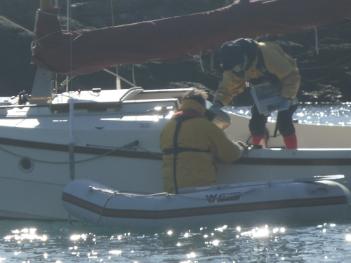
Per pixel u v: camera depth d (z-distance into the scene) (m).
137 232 35.94
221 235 34.72
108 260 31.58
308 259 30.94
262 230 35.28
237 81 38.16
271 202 35.62
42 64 40.62
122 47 39.56
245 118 41.78
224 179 37.56
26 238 35.53
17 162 38.47
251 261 30.91
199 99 37.38
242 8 38.78
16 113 39.91
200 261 31.05
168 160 36.91
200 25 38.91
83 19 158.62
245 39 38.06
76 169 38.06
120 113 39.00
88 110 38.94
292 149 37.53
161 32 39.16
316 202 35.88
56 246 34.03
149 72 167.88
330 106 152.00
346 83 163.12
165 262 31.02
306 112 135.38
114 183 37.97
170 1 166.62
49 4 40.81
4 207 38.75
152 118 38.25
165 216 35.72
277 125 38.56
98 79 154.50
